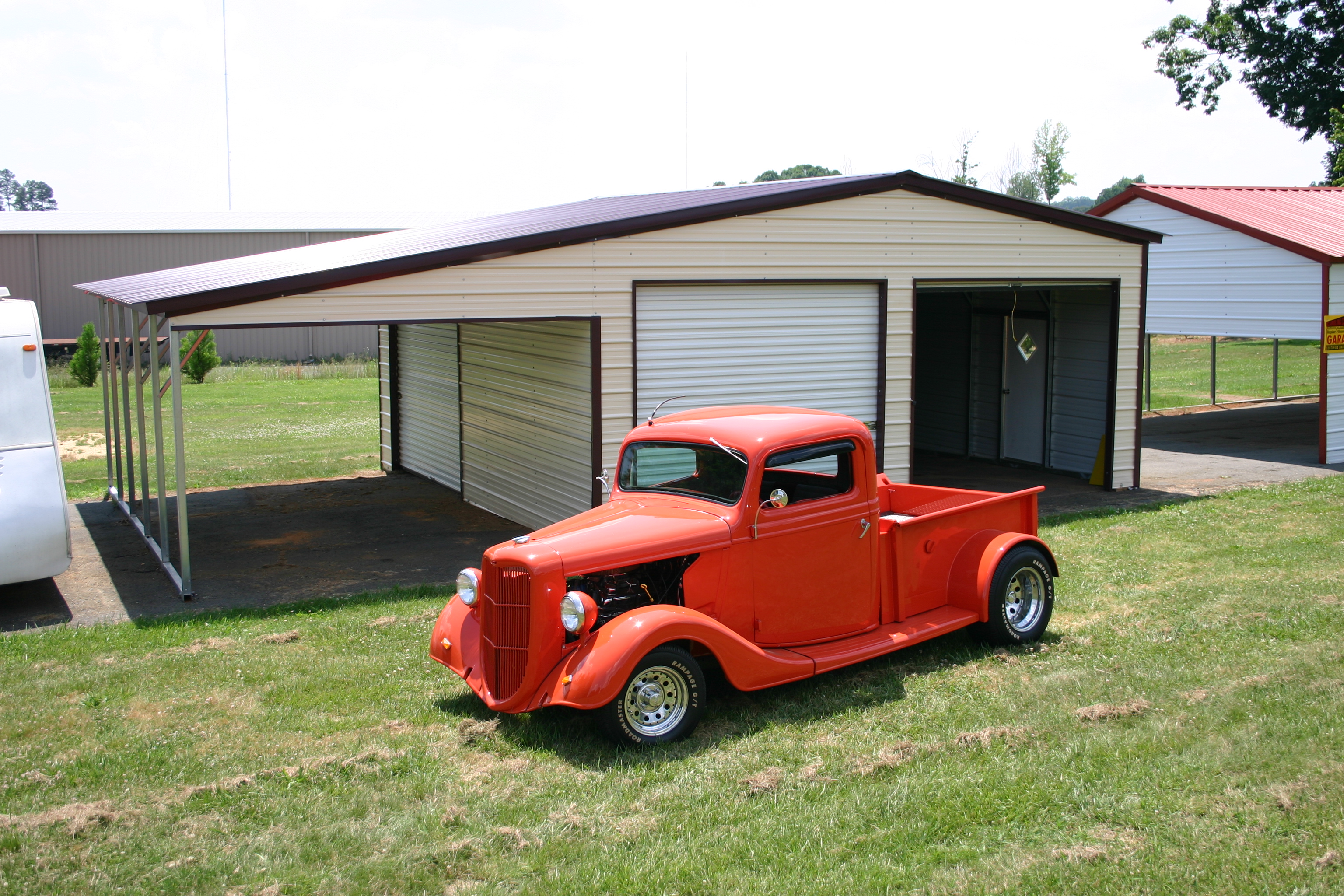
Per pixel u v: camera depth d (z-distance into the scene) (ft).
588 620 18.71
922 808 16.20
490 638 19.92
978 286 42.78
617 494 23.93
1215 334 59.77
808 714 20.53
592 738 19.42
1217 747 18.03
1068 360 52.03
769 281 37.68
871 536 22.90
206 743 19.62
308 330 132.98
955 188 40.65
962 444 60.44
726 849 15.14
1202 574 30.89
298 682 22.98
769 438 21.38
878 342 40.45
